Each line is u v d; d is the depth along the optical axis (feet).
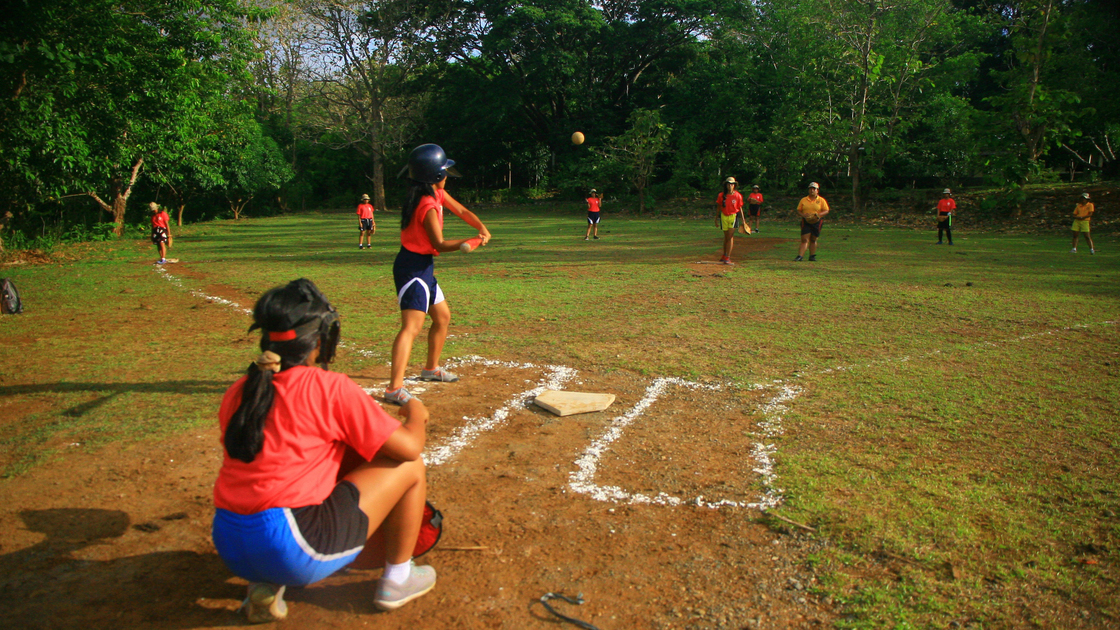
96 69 44.88
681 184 130.72
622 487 12.62
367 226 65.26
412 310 17.25
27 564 9.83
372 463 8.46
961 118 95.76
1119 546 10.46
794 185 111.04
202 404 16.94
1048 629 8.52
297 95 155.33
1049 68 86.94
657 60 146.61
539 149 168.76
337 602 9.12
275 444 7.63
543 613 8.84
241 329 26.76
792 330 25.98
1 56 38.45
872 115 101.81
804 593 9.29
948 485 12.55
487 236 18.11
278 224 109.70
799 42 109.50
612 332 25.73
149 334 25.72
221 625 8.57
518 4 126.00
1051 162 110.01
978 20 111.45
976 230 80.33
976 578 9.61
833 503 11.84
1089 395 17.92
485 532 10.93
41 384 18.62
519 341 24.26
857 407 17.04
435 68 144.77
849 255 52.39
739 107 125.29
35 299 34.53
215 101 76.18
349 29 136.87
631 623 8.62
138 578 9.57
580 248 60.39
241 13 61.93
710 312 29.66
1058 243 62.64
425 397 17.83
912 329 26.03
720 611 8.87
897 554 10.21
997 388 18.54
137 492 12.14
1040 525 11.10
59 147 49.88
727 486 12.64
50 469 13.03
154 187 106.83
